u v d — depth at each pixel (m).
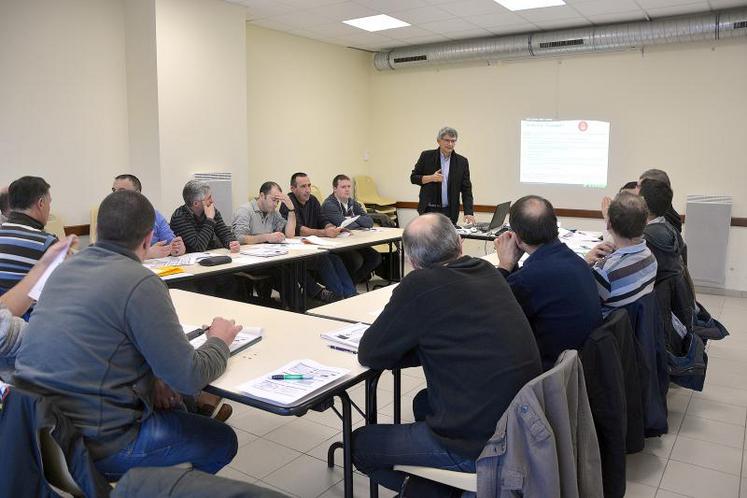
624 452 1.91
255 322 2.31
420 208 5.54
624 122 6.10
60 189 4.64
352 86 7.42
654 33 5.49
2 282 2.17
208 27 5.12
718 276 5.72
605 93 6.16
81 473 1.46
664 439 2.81
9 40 4.23
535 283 2.02
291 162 6.69
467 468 1.61
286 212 4.90
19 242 2.22
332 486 2.37
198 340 1.97
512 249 2.29
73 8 4.59
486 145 6.95
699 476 2.48
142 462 1.60
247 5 5.33
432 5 5.21
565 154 6.47
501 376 1.54
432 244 1.72
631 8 5.22
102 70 4.83
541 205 2.08
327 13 5.56
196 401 2.55
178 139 4.99
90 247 1.65
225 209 5.31
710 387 3.45
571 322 2.01
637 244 2.45
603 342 1.88
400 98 7.51
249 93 6.09
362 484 2.38
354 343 2.01
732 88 5.53
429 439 1.66
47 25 4.44
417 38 6.62
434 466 1.66
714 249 5.70
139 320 1.53
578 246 4.29
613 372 1.88
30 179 2.39
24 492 1.37
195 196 4.02
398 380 2.45
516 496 1.43
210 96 5.21
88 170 4.81
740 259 5.72
